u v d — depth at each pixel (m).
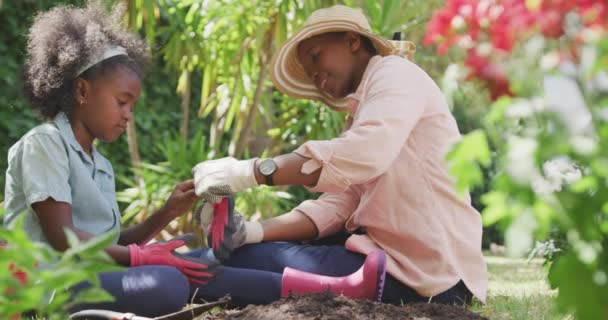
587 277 0.90
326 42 2.46
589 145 0.88
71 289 2.06
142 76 2.49
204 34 4.94
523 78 0.95
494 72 0.99
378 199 2.27
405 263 2.24
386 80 2.26
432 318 1.83
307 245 2.39
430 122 2.30
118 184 6.19
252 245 2.40
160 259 2.19
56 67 2.33
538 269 5.02
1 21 5.74
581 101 0.93
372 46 2.50
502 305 2.47
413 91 2.26
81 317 1.89
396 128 2.18
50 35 2.37
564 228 0.91
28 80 2.42
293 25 4.74
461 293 2.32
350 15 2.41
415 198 2.25
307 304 1.79
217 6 4.80
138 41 2.52
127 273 2.09
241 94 5.04
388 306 1.84
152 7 4.54
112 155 6.25
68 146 2.27
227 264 2.40
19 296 1.01
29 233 2.22
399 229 2.25
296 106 5.41
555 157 0.91
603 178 0.90
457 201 2.30
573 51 0.95
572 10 0.97
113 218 2.38
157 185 5.12
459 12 1.07
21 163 2.24
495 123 0.95
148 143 6.50
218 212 2.30
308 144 2.17
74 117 2.35
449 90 1.06
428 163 2.27
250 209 5.26
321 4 4.80
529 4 0.98
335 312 1.74
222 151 6.69
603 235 0.94
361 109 2.26
